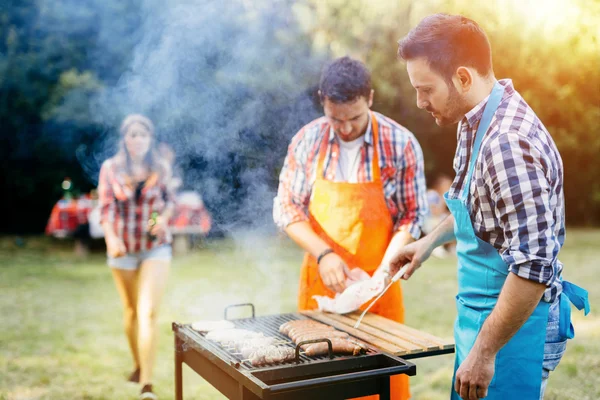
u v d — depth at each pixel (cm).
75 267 838
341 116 245
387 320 238
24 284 707
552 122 1052
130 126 359
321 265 256
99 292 669
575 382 361
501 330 157
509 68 962
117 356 430
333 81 240
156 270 353
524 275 150
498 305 157
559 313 177
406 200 271
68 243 1070
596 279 683
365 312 229
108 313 569
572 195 1222
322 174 269
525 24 943
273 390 162
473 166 168
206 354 203
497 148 156
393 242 262
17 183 1119
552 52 964
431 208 898
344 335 209
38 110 1061
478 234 173
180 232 901
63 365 406
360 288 246
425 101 171
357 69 243
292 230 270
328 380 170
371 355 189
